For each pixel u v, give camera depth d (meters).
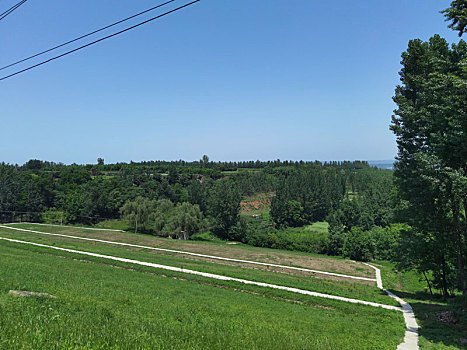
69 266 32.50
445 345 16.92
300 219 138.62
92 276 27.78
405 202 36.38
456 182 24.19
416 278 58.22
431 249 35.09
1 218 117.88
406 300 33.38
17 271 23.20
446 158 26.05
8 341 7.98
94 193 126.88
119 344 9.08
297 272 55.62
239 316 18.95
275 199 135.62
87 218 124.25
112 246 72.12
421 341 17.50
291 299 29.45
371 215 114.75
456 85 21.02
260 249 85.31
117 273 32.22
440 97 26.89
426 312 25.61
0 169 131.12
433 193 31.53
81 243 71.19
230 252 74.50
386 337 17.98
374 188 148.25
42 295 15.00
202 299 23.59
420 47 34.69
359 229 88.06
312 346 13.31
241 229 106.94
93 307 15.05
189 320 15.85
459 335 18.72
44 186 132.12
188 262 51.59
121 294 20.67
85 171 169.88
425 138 32.34
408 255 36.12
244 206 165.75
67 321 10.95
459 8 23.20
